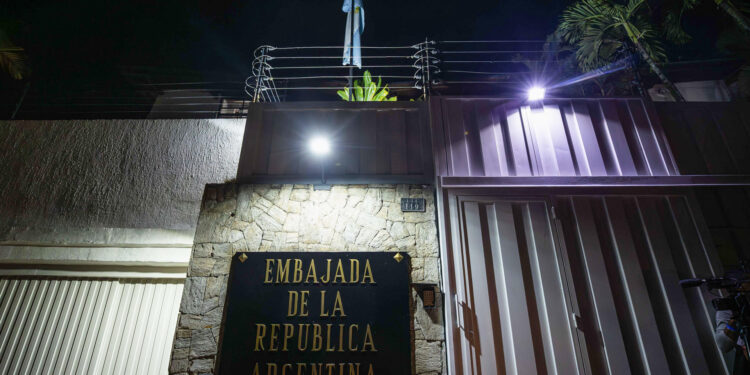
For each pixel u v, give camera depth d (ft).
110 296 13.34
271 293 11.39
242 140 14.93
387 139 14.11
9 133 15.49
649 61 18.60
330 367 10.54
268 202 12.89
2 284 13.47
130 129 15.52
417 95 30.96
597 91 22.07
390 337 10.91
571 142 13.67
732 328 9.59
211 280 11.61
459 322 10.82
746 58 20.56
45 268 13.66
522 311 10.93
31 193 14.38
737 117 14.87
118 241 13.60
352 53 21.86
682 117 14.78
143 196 14.26
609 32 19.42
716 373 10.37
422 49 17.47
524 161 13.28
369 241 12.24
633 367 10.37
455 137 13.73
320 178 13.35
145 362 12.44
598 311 10.94
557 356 10.42
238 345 10.69
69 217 13.98
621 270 11.54
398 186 13.17
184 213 13.94
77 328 12.84
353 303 11.30
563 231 12.10
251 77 17.30
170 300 13.30
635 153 13.62
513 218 12.26
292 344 10.76
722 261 12.40
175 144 15.17
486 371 10.26
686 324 10.86
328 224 12.51
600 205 12.61
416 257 12.00
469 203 12.51
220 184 13.19
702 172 13.70
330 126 14.37
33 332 12.75
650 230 12.17
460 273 11.43
